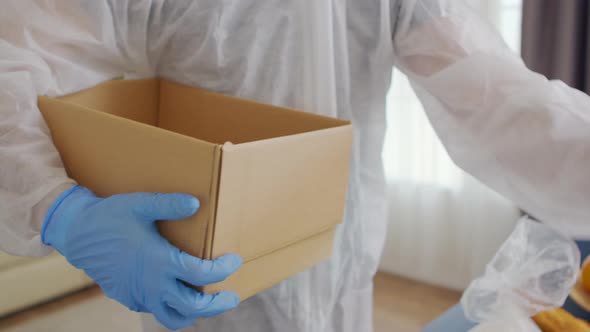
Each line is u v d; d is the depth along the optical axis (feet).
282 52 3.18
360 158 3.53
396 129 8.81
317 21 3.08
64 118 2.71
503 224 8.23
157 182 2.31
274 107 2.97
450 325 3.80
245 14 3.13
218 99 3.21
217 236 2.17
